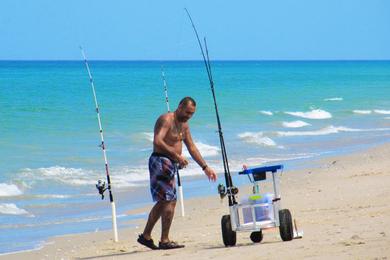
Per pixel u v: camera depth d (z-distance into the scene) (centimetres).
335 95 10425
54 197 3105
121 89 9544
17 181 3366
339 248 1498
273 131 5916
